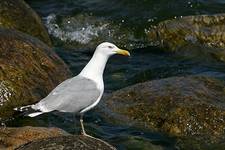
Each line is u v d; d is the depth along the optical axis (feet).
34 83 50.08
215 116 48.55
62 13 75.46
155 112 49.47
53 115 50.55
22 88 49.26
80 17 74.23
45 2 78.95
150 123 49.14
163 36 68.64
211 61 64.80
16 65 50.42
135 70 63.00
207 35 67.36
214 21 68.44
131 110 50.39
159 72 62.54
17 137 39.99
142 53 67.36
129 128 49.16
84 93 42.24
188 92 51.03
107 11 74.95
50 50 55.16
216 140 47.29
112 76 61.62
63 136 38.63
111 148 38.17
